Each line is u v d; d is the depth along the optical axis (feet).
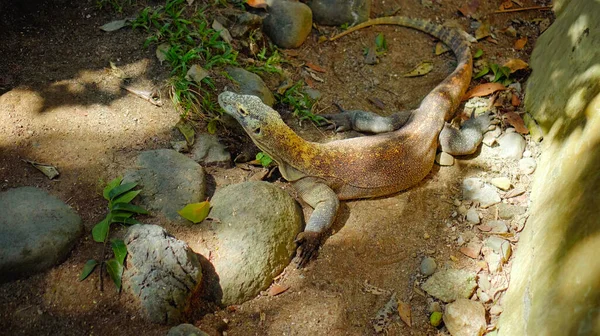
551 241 4.99
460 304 5.15
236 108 5.60
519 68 6.58
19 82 5.76
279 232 5.34
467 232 5.63
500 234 5.60
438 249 5.54
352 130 6.27
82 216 5.20
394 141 5.87
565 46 6.20
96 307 4.89
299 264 5.38
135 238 4.99
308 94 6.44
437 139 6.06
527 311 4.84
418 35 7.09
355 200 5.84
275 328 5.12
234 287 5.14
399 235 5.62
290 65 6.63
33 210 5.03
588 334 4.32
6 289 4.86
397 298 5.29
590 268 4.52
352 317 5.20
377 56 6.84
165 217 5.29
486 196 5.81
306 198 5.69
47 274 4.93
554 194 5.34
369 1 7.01
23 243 4.89
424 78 6.72
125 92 5.89
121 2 6.36
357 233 5.62
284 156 5.62
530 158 6.03
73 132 5.60
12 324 4.79
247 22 6.49
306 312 5.20
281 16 6.66
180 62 6.03
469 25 7.16
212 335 5.01
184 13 6.39
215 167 5.76
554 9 7.21
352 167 5.74
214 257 5.19
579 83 5.76
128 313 4.90
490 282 5.38
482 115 6.30
